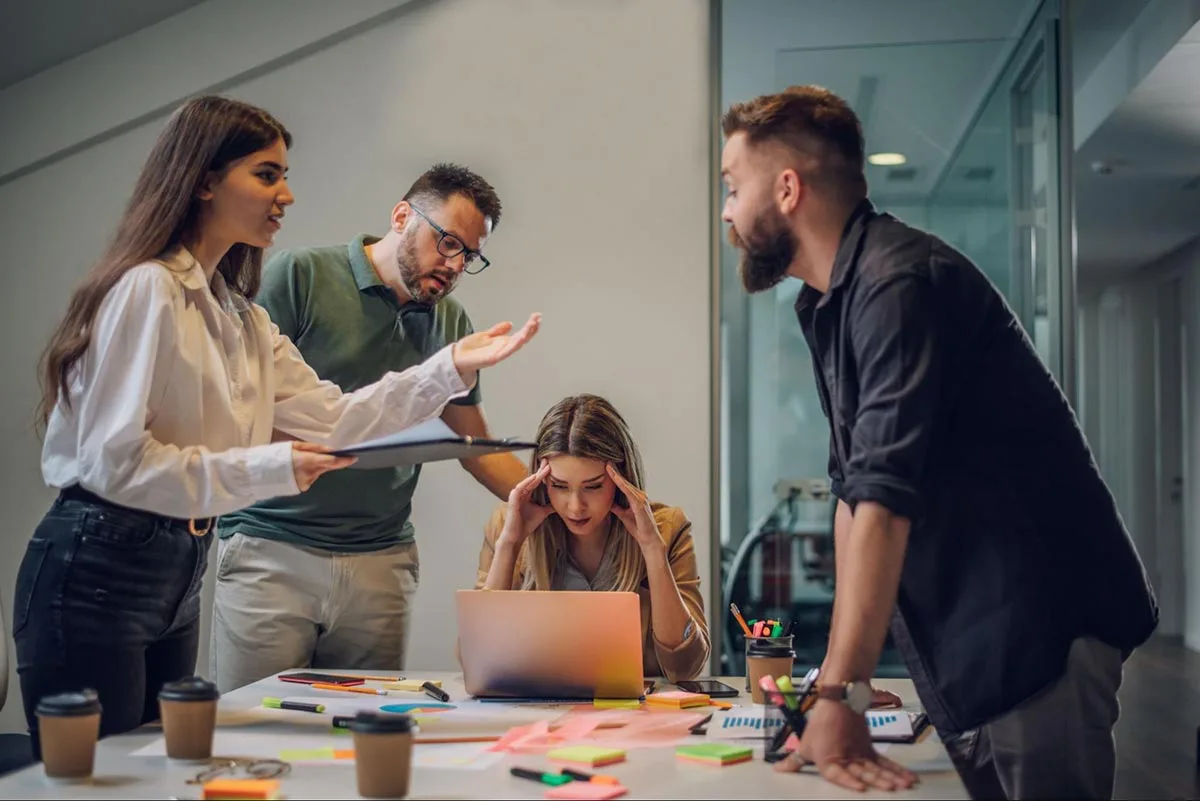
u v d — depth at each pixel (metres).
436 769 1.46
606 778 1.39
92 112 3.66
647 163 3.72
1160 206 7.14
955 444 1.58
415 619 3.66
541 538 2.39
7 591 3.65
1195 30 4.09
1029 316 3.86
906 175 3.90
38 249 3.71
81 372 1.74
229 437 1.87
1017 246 3.86
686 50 3.74
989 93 3.87
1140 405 9.28
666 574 2.31
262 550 2.63
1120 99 5.07
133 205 1.83
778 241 1.64
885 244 1.53
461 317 2.93
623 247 3.71
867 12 3.88
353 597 2.69
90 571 1.72
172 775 1.41
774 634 2.03
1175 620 8.30
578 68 3.73
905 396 1.44
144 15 3.63
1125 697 5.35
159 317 1.72
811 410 3.91
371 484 2.69
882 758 1.43
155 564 1.78
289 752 1.54
